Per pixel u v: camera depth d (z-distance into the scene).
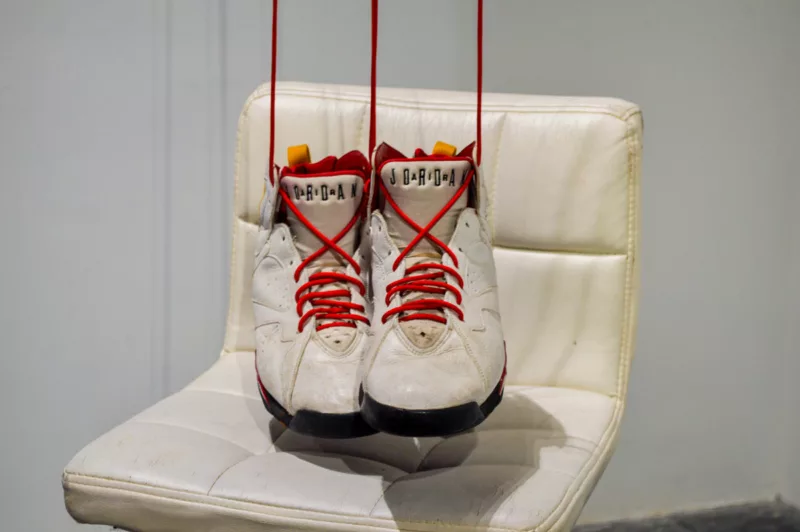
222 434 0.84
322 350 0.75
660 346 1.50
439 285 0.75
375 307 0.77
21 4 1.23
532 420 0.90
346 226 0.81
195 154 1.32
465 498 0.70
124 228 1.33
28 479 1.39
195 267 1.37
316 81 1.32
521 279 1.02
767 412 1.56
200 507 0.72
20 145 1.27
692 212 1.44
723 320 1.50
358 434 0.72
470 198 0.79
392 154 0.79
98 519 0.76
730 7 1.37
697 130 1.41
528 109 1.02
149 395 1.40
